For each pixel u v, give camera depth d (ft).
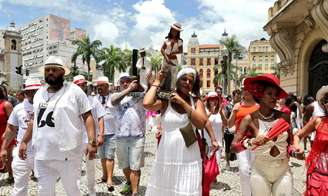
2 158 18.48
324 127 13.19
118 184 25.12
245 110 15.78
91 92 32.53
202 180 13.04
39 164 13.97
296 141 13.23
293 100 42.75
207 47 385.91
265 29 71.31
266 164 12.96
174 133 12.78
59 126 13.85
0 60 280.72
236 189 24.85
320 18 46.75
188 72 13.03
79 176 14.82
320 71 59.52
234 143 13.39
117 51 251.19
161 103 13.12
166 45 13.89
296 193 23.50
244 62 400.26
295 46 65.77
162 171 12.82
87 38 220.64
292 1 51.80
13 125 18.97
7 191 23.59
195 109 13.17
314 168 13.35
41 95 14.34
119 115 21.75
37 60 540.11
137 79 21.07
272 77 12.77
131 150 21.16
